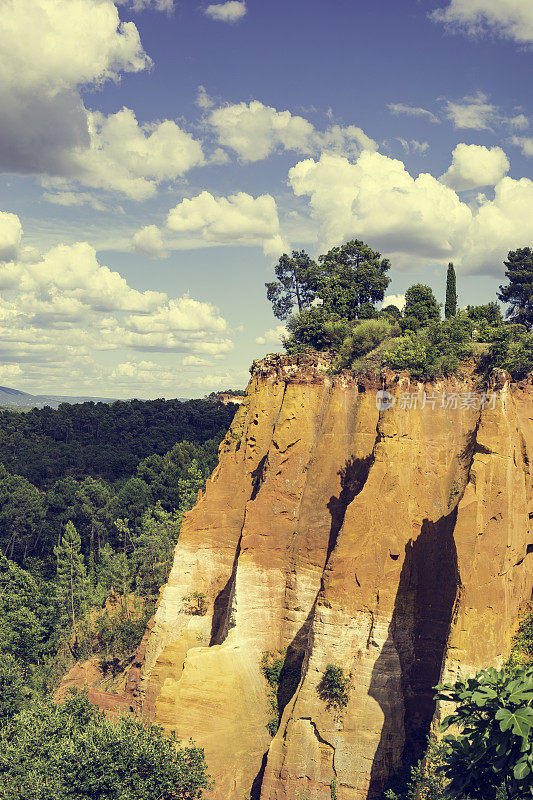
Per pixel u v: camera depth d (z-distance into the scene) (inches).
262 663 1863.9
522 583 1635.1
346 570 1664.6
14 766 1625.2
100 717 1919.3
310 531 1918.1
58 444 6520.7
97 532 4471.0
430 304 2736.2
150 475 5123.0
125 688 2246.6
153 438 6569.9
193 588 2167.8
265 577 1935.3
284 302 3437.5
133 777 1517.0
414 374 1863.9
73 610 3154.5
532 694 809.5
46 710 1870.1
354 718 1590.8
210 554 2180.1
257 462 2214.6
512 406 1691.7
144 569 3213.6
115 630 2709.2
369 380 1974.7
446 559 1673.2
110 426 6958.7
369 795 1549.0
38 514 4564.5
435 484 1774.1
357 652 1635.1
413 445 1796.3
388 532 1684.3
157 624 2162.9
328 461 1975.9
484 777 853.8
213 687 1770.4
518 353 1889.8
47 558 4165.8
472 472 1569.9
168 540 3223.4
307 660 1683.1
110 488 5098.4
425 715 1599.4
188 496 3708.2
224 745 1732.3
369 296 3213.6
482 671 898.1
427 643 1642.5
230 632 1887.3
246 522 1975.9
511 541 1566.2
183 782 1541.6
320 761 1594.5
